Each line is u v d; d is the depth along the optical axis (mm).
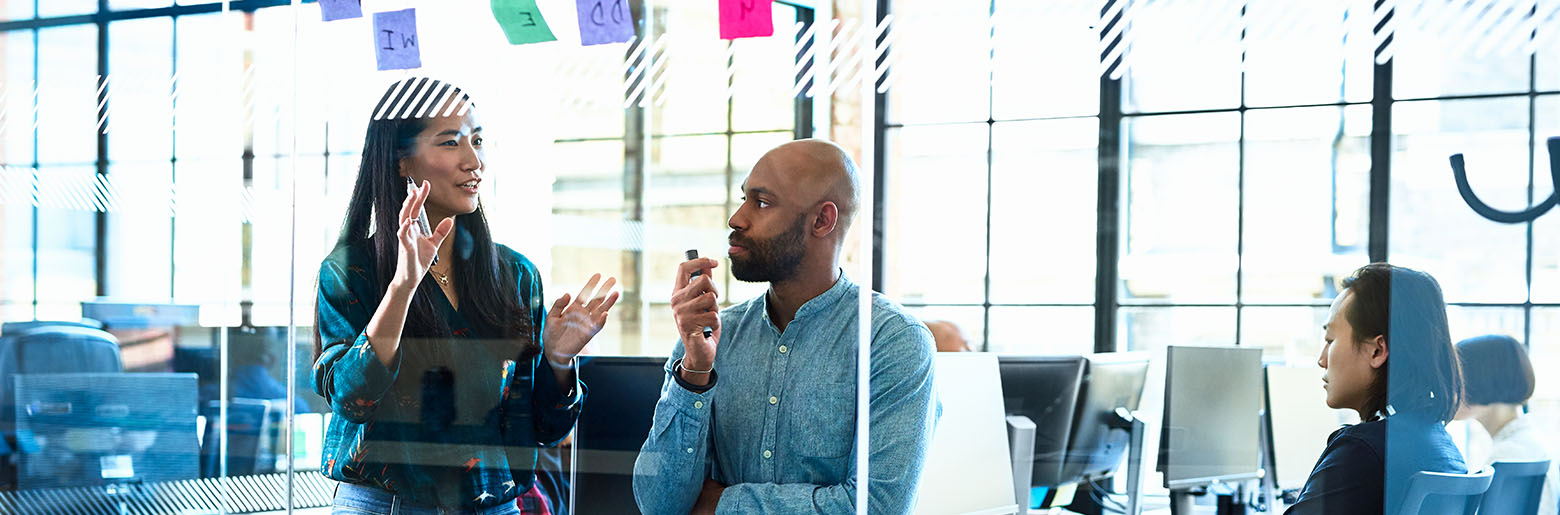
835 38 1251
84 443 1793
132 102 1735
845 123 1242
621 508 1296
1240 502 1174
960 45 1222
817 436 1158
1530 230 1222
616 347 1302
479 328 1386
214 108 1667
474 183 1385
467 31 1423
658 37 1312
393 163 1463
